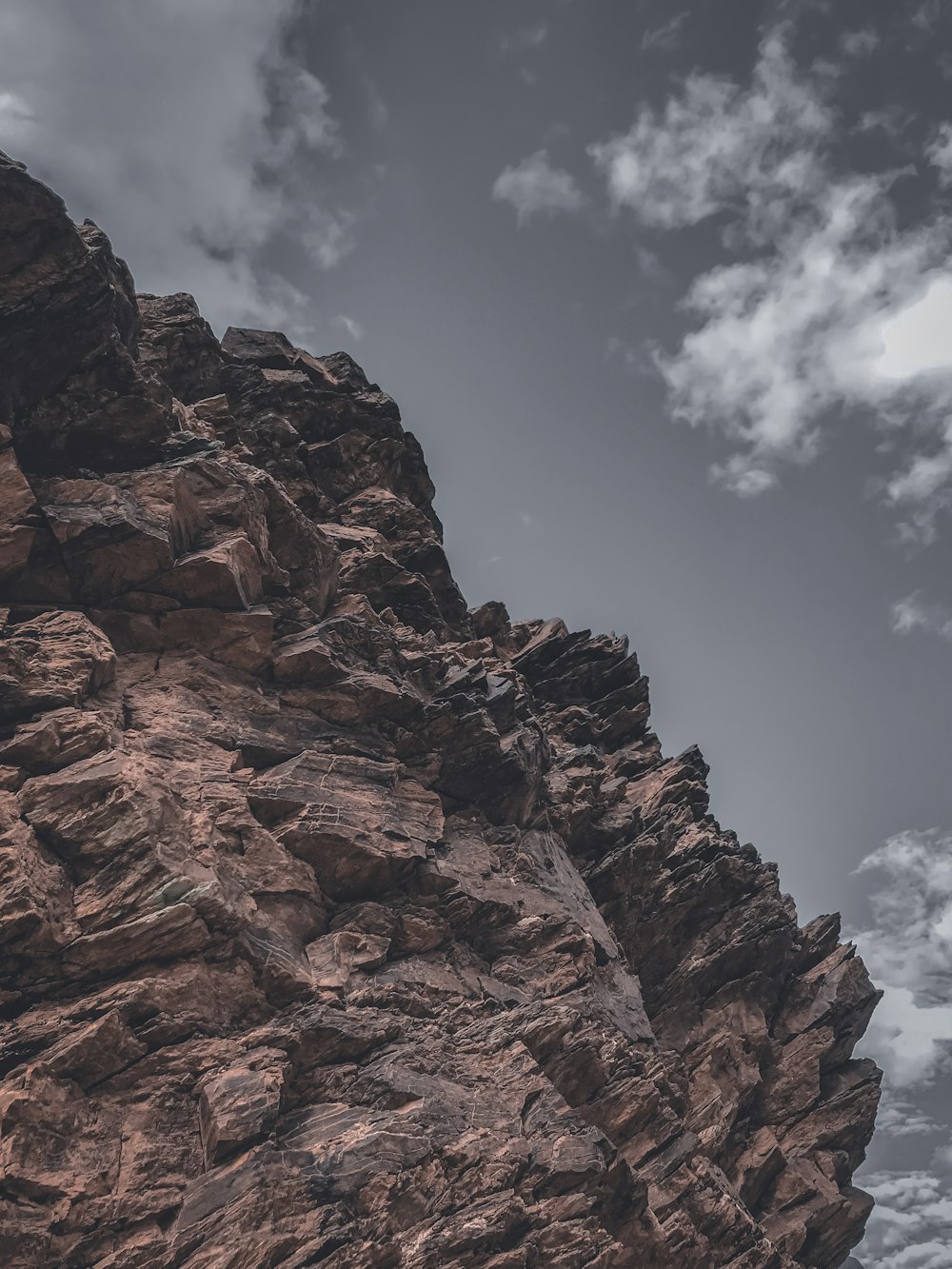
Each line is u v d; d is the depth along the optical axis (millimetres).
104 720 28047
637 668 57281
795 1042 44656
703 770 52969
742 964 44969
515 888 34000
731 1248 29391
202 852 25875
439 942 30609
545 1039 28453
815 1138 41938
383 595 48094
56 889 23500
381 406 58375
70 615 29844
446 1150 22500
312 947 27422
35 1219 19016
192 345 52375
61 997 22922
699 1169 30125
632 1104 29453
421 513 56438
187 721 30266
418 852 31531
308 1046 24047
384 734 34812
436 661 38938
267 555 35625
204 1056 22656
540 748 40469
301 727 32688
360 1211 20453
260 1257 19250
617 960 36500
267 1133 21203
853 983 46594
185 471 33719
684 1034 42719
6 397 31125
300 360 58500
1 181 29188
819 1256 39750
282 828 29016
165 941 23672
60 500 30859
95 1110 21031
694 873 45406
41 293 30438
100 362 32688
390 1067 24172
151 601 31719
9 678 26516
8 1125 19781
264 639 33062
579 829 43438
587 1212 23266
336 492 55906
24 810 24156
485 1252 21188
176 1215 19969
